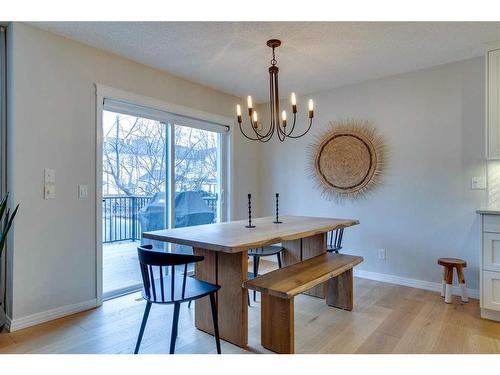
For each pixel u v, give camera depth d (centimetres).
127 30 253
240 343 218
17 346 215
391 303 295
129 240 331
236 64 324
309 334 234
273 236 218
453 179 320
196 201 398
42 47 252
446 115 323
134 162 334
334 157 398
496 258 252
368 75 355
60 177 262
